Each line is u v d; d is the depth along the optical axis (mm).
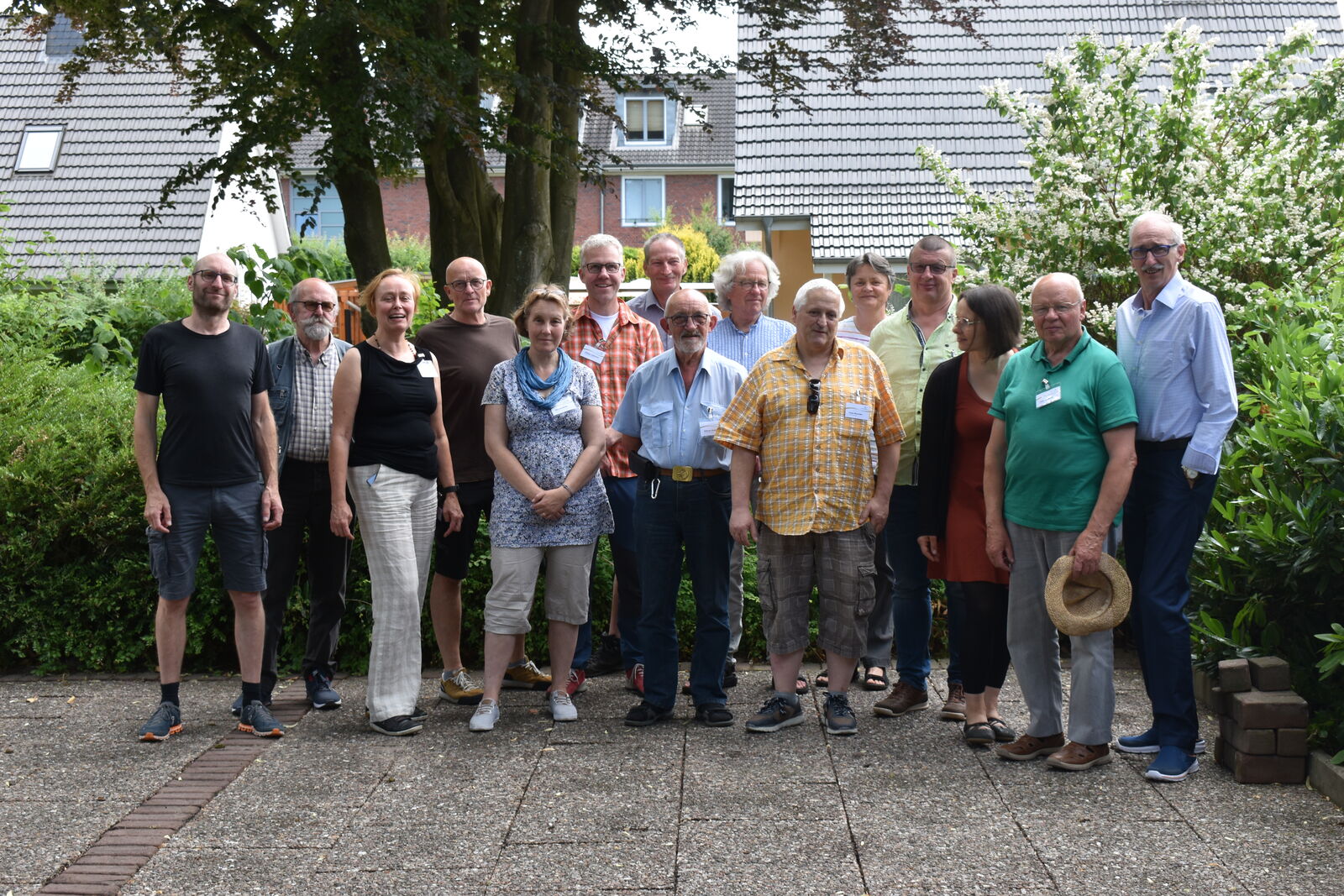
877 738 4984
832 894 3498
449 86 8773
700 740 4977
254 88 9422
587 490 5293
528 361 5305
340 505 5133
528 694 5785
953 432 4953
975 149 15227
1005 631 4887
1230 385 4398
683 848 3844
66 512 6328
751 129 15562
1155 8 16531
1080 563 4438
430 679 6078
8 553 6293
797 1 10086
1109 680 4512
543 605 6188
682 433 5141
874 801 4227
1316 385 4875
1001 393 4742
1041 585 4633
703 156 37469
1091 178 6922
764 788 4383
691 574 5223
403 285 5254
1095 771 4504
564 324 5312
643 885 3580
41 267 18719
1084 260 6891
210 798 4371
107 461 6477
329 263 10273
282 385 5449
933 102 15711
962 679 5117
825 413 5000
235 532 5121
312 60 8891
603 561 6301
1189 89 7098
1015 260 7117
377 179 10047
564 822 4078
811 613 6293
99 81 21234
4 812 4258
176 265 18516
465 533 5645
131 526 6320
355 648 6254
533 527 5207
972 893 3492
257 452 5215
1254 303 6219
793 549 5086
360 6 8602
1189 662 4457
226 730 5238
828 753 4777
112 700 5758
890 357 5605
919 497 5035
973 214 7367
